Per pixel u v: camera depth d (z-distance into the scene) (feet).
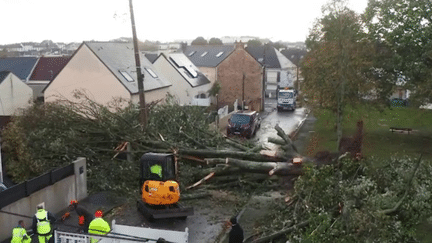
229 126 93.30
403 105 110.93
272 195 49.83
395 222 29.50
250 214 43.83
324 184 35.70
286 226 36.42
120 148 57.16
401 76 83.66
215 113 103.76
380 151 68.03
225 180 51.62
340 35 53.36
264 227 37.58
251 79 156.97
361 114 77.71
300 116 132.98
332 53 60.90
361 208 31.09
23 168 53.78
